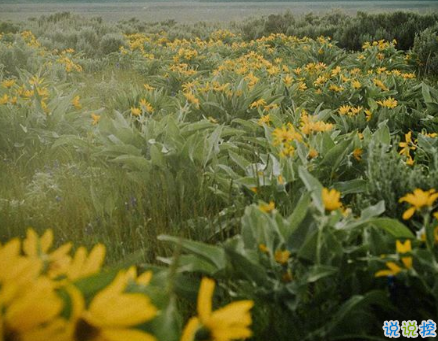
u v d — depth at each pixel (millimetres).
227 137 5312
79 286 1265
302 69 8938
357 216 2783
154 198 3420
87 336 986
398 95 6840
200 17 61031
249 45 14750
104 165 4254
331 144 3479
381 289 2133
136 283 1339
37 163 4504
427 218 2014
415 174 2625
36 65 9875
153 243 3008
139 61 11531
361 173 3607
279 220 2145
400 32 14242
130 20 26203
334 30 17016
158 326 1320
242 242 2123
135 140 4336
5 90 5906
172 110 6328
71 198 3451
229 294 2154
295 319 1957
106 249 2844
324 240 2043
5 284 1057
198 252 2100
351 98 6605
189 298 2195
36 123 5008
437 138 3852
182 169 3652
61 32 16219
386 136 3639
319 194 2277
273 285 1979
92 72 11398
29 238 1311
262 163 3932
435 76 10148
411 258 1978
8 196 3645
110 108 6508
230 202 3289
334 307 2020
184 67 9203
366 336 1864
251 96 6004
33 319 948
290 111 5582
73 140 4422
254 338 2006
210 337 1171
